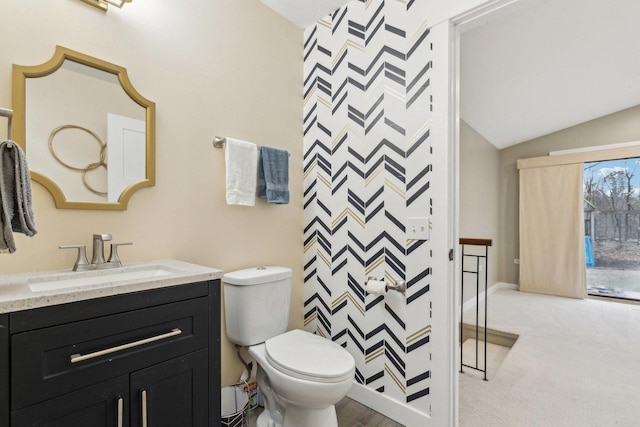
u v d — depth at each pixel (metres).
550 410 1.72
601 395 1.87
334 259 1.94
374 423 1.59
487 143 4.38
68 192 1.18
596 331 2.92
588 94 3.29
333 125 1.94
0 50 1.04
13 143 0.86
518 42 2.31
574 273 4.17
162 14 1.44
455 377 1.46
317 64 2.04
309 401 1.25
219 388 1.14
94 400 0.84
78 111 1.20
